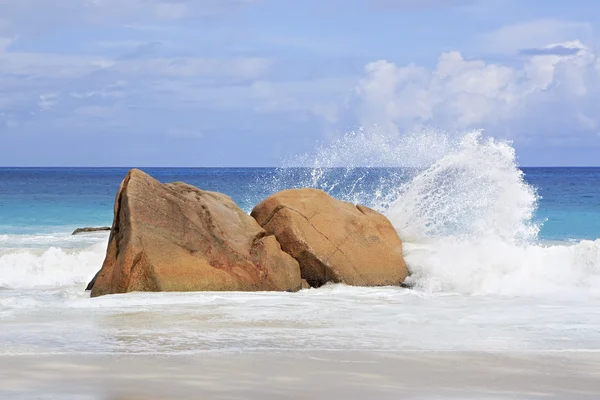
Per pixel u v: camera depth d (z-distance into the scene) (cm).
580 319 988
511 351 777
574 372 690
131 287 1161
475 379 661
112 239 1230
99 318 946
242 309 1029
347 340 826
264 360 720
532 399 597
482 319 982
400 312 1030
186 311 1005
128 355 733
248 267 1234
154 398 580
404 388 626
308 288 1291
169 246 1194
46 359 711
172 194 1256
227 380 641
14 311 993
